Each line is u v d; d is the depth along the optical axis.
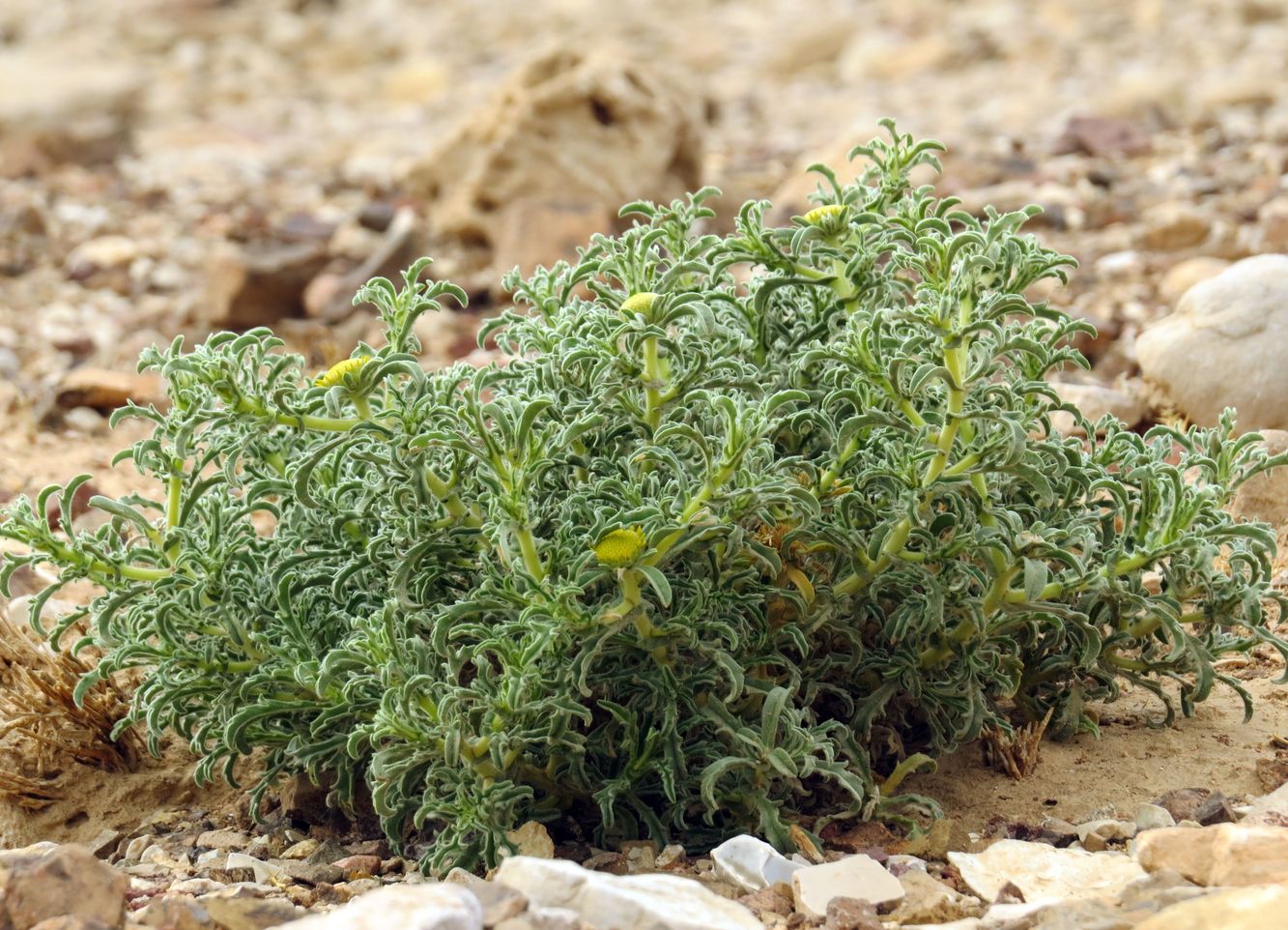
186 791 5.37
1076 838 4.51
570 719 4.38
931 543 4.39
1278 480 6.40
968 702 4.69
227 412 4.29
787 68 22.14
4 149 16.33
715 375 4.30
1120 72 19.30
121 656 4.61
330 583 4.68
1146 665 4.96
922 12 24.67
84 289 11.62
